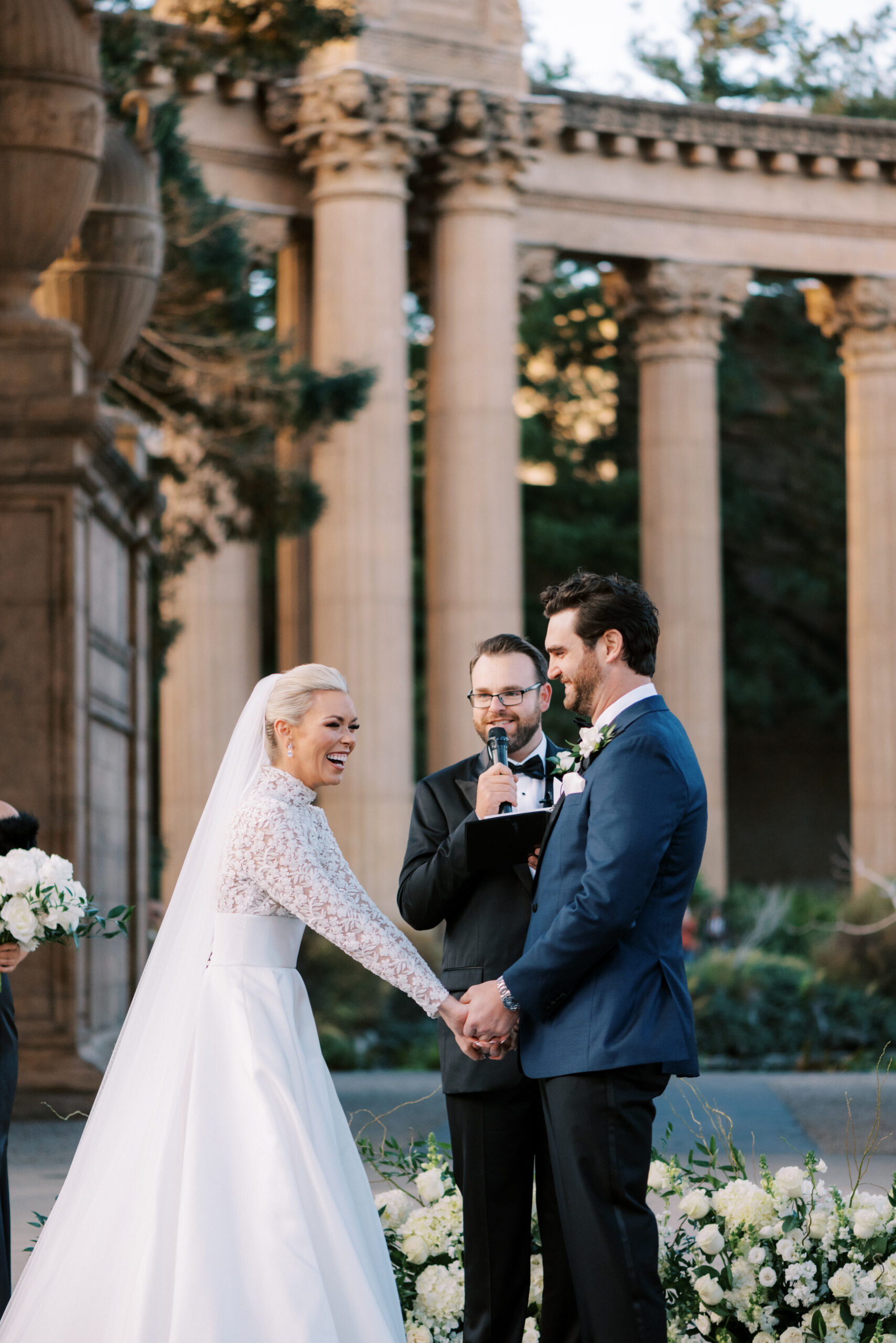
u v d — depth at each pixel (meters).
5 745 11.77
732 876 39.53
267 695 5.04
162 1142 4.62
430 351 27.38
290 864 4.76
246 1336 4.35
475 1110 4.93
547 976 4.39
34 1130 10.34
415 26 26.14
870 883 28.09
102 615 13.28
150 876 23.84
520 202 29.38
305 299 27.92
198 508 21.08
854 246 32.38
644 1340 4.30
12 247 12.08
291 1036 4.76
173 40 16.11
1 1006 5.39
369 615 25.23
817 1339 4.78
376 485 25.39
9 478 11.88
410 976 4.66
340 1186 4.63
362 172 25.66
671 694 30.36
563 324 39.47
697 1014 21.75
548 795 5.30
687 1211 5.09
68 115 11.83
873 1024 22.17
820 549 39.81
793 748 40.06
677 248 30.92
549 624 4.79
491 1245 4.89
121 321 13.54
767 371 39.72
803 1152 9.53
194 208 18.09
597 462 39.62
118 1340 4.49
